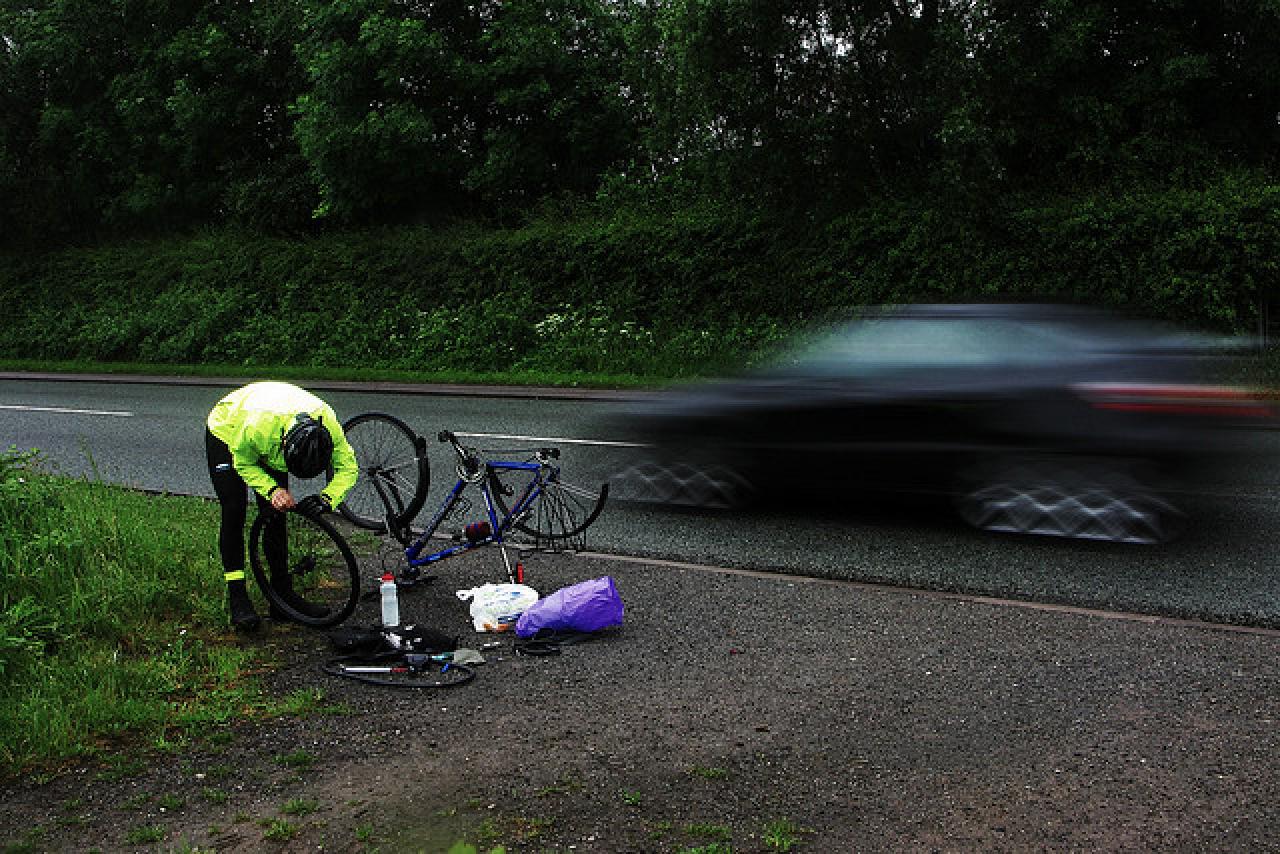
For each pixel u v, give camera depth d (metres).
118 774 4.08
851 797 3.82
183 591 6.11
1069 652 5.15
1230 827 3.56
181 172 29.16
